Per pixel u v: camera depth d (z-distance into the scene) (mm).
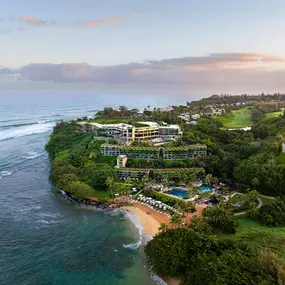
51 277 104375
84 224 142000
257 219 137250
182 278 99875
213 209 133250
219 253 103312
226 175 194750
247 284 81312
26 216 148625
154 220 144500
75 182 170875
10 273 106062
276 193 164375
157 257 102438
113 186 172000
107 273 106688
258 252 99125
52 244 124625
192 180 188625
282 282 79812
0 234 131000
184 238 106875
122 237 130875
